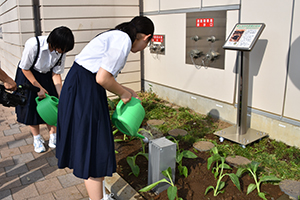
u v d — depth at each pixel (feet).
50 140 10.79
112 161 6.49
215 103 12.82
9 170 9.27
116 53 5.74
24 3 13.74
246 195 7.48
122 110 6.86
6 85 7.08
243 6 10.69
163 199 7.47
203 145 10.26
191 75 13.84
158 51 15.69
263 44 10.34
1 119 14.32
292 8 9.25
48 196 7.89
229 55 11.66
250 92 11.16
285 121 10.10
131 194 7.66
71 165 6.41
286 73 9.80
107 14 15.46
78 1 14.46
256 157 9.42
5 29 18.76
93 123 6.12
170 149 7.45
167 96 15.85
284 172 8.50
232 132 10.93
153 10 15.69
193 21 12.97
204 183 8.04
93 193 6.73
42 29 14.06
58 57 9.18
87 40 15.19
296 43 9.31
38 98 8.68
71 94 6.14
